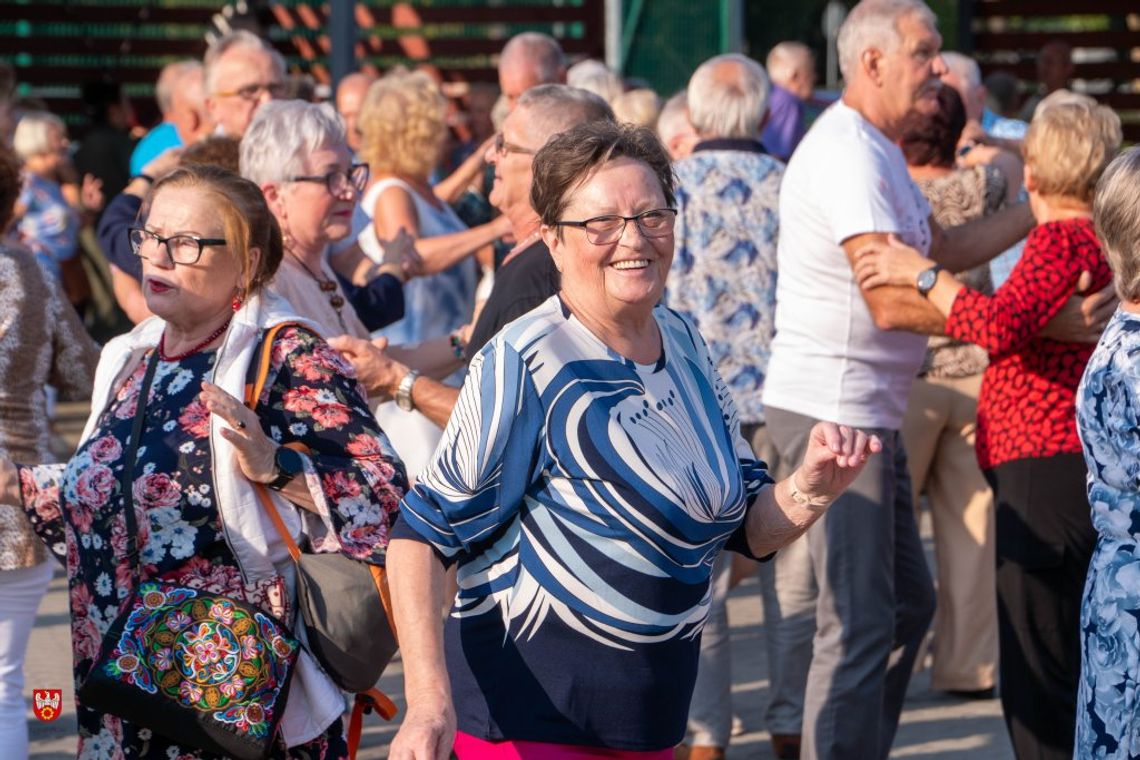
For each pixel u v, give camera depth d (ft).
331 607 20.83
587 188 18.01
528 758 18.20
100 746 21.44
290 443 21.33
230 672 20.26
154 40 100.27
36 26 98.84
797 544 35.14
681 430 18.48
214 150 30.63
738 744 36.60
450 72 94.99
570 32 94.58
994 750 35.65
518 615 18.20
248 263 21.74
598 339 18.43
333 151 27.99
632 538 17.94
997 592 29.73
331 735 21.67
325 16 96.37
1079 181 28.19
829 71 171.83
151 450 21.12
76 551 21.66
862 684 29.73
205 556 21.06
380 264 35.78
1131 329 21.80
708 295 34.76
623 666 18.12
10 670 26.99
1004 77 68.23
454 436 18.17
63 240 64.59
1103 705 21.84
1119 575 21.63
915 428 38.32
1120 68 99.60
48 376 28.48
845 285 30.12
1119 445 21.56
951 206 37.37
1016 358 29.17
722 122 35.50
